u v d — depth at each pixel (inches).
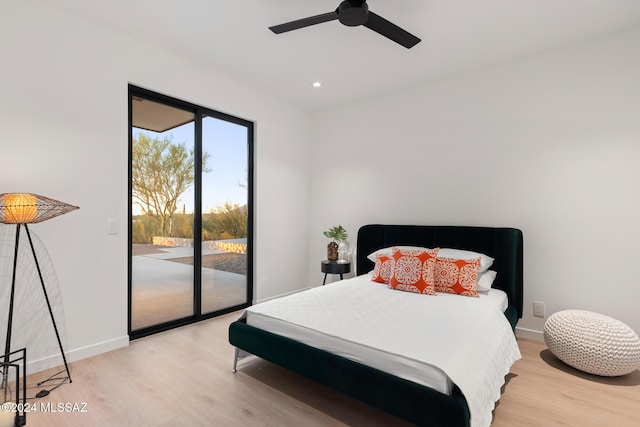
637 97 100.2
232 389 84.1
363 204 162.1
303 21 78.7
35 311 90.1
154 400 78.7
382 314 86.9
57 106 93.8
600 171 105.7
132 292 116.1
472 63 125.1
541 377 90.5
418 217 144.5
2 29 84.9
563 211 111.9
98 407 75.7
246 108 148.0
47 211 79.4
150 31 105.8
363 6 72.9
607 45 104.7
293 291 173.8
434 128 139.9
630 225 101.1
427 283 107.7
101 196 102.7
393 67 129.0
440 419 57.2
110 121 104.6
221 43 113.1
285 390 84.1
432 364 60.3
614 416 73.1
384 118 154.9
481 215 128.3
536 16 95.0
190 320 133.2
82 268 99.0
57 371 91.6
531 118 117.8
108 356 101.6
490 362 71.3
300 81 143.5
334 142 172.9
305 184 180.2
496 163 125.0
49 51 92.3
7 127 85.7
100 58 102.2
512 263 116.1
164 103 123.6
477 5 90.0
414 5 90.0
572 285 110.4
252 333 88.4
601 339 87.5
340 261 159.2
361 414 74.4
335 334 74.4
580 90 109.0
